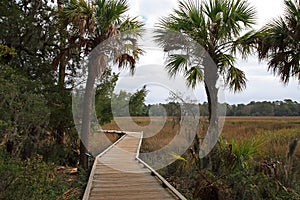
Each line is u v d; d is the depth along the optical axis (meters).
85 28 8.33
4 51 8.12
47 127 8.91
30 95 6.80
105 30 8.34
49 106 9.06
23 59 9.76
